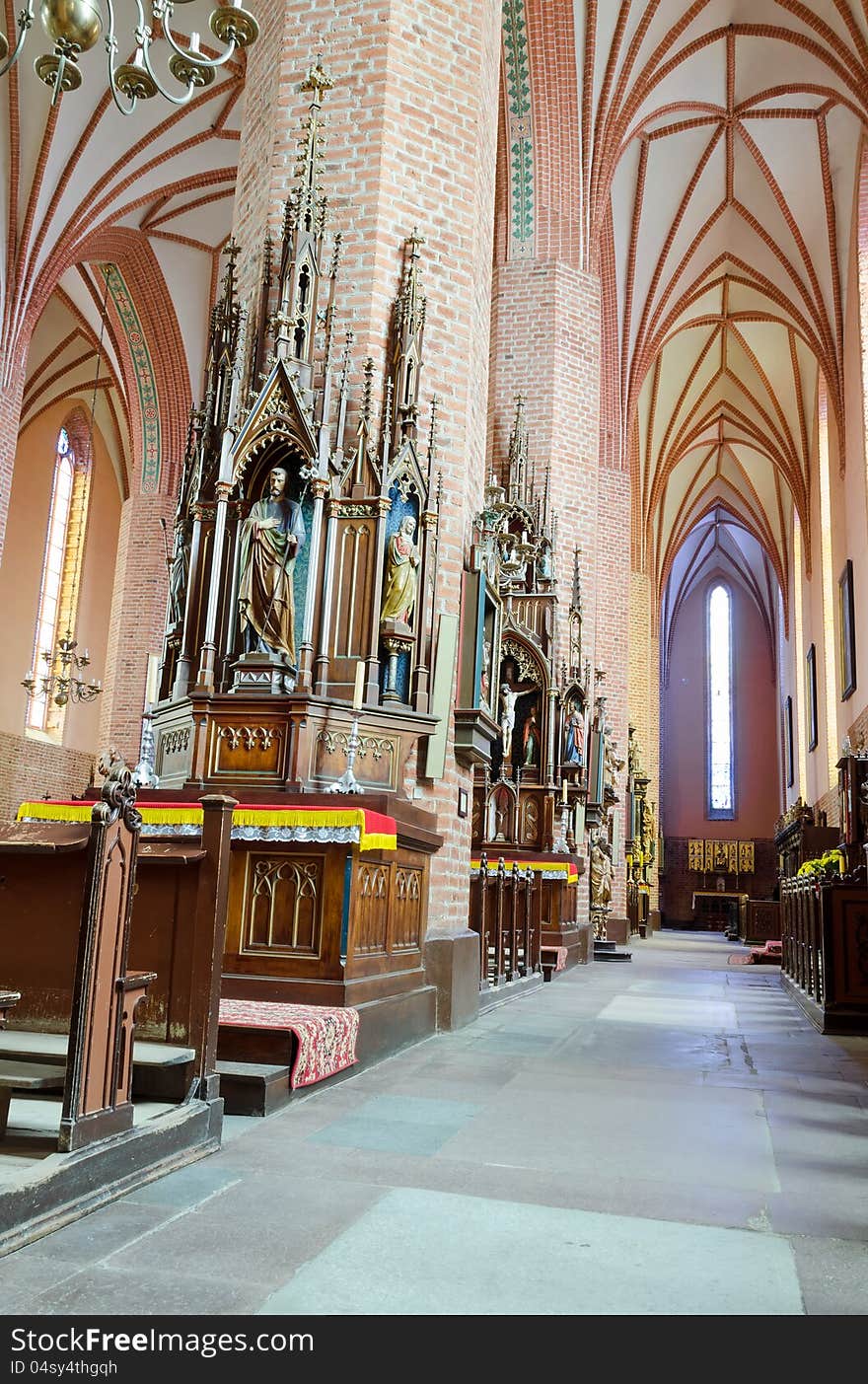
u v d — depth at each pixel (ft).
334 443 28.48
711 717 153.17
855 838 53.52
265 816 21.39
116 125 59.16
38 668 83.61
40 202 58.29
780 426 106.22
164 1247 11.00
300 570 27.45
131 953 16.25
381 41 30.42
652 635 115.65
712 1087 21.62
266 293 29.35
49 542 86.12
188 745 26.94
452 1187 13.73
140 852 16.06
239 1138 15.75
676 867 147.95
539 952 46.60
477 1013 31.35
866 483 67.10
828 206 75.15
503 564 52.34
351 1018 20.74
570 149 58.29
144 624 75.72
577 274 58.39
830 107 69.51
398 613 27.50
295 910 21.61
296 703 25.26
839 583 79.66
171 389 78.28
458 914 30.25
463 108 31.48
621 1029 30.35
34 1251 10.70
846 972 31.19
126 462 92.12
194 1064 15.08
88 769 86.84
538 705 52.85
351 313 29.14
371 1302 9.84
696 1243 11.85
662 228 80.12
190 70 17.30
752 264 85.87
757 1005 38.70
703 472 129.08
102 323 78.48
